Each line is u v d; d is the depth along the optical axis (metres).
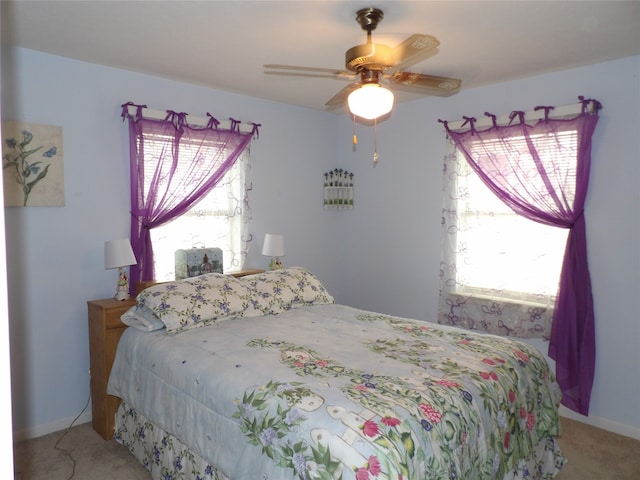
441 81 2.29
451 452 1.64
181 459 2.15
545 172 3.22
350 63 2.08
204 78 3.40
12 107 2.74
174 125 3.39
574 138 3.10
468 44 2.68
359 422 1.56
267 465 1.67
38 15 2.30
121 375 2.69
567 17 2.31
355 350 2.29
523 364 2.27
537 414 2.25
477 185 3.63
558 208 3.16
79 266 3.05
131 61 3.02
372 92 2.13
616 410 3.02
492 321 3.54
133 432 2.58
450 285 3.79
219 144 3.66
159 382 2.34
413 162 4.11
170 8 2.22
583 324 3.09
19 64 2.76
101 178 3.13
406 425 1.59
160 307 2.69
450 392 1.82
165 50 2.81
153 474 2.35
